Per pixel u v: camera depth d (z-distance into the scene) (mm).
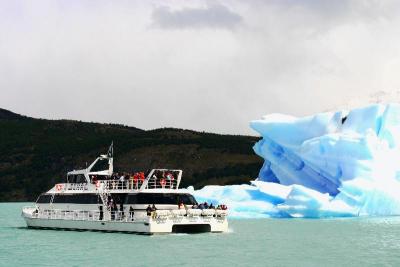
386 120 64938
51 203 44844
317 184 68938
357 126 66500
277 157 74375
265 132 73125
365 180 58781
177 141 183250
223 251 32594
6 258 30328
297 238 39625
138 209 39250
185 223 39094
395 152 62594
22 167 170500
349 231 44375
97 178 43469
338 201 58750
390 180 59375
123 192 40188
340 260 29875
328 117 69062
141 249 32906
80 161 172375
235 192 68438
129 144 181625
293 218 59156
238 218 59844
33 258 30234
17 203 143375
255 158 168250
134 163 169625
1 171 168375
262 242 37031
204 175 158875
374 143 61531
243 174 155750
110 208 40625
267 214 62000
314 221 54656
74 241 36469
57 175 166250
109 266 27719
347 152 61719
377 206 58531
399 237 40219
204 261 29188
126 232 39562
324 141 63719
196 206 40344
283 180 73688
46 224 45094
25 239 38281
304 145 66250
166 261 29125
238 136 195500
